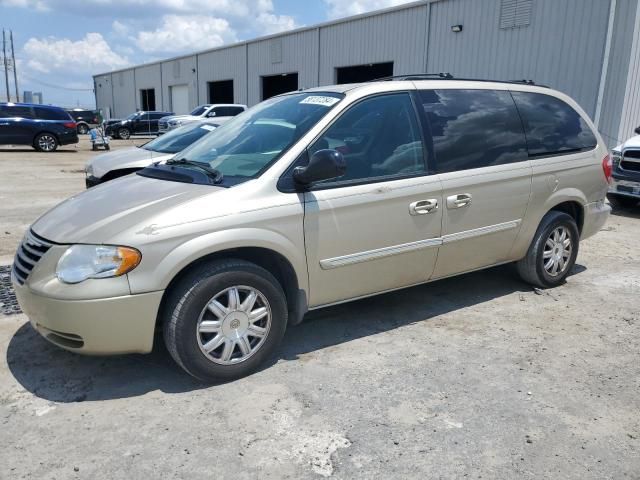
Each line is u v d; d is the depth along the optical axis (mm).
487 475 2617
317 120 3729
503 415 3113
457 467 2672
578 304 4848
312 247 3570
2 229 7625
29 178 13430
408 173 3975
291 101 4281
